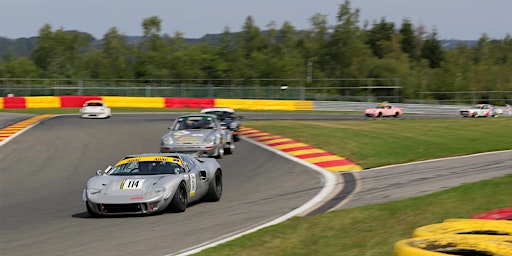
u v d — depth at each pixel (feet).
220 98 268.21
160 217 46.80
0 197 63.05
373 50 485.15
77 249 36.58
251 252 33.86
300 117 208.54
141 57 382.01
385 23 515.09
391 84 346.13
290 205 52.60
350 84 337.11
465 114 229.45
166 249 35.76
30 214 51.72
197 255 33.32
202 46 392.06
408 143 98.94
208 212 49.14
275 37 440.86
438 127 124.36
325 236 37.04
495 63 517.55
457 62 424.05
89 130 138.62
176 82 371.15
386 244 34.01
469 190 50.62
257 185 67.00
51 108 231.71
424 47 512.22
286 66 376.89
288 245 35.27
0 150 104.83
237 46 425.69
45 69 401.70
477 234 25.29
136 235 40.16
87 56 408.67
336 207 50.57
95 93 260.21
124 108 239.91
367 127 126.82
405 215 41.60
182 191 49.26
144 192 46.85
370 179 69.46
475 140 103.09
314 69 408.87
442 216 40.86
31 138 122.21
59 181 73.87
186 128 92.53
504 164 77.30
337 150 92.84
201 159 56.18
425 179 66.85
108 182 48.55
